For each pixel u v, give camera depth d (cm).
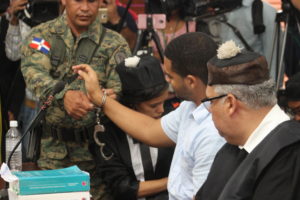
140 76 403
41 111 365
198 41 332
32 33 443
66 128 431
